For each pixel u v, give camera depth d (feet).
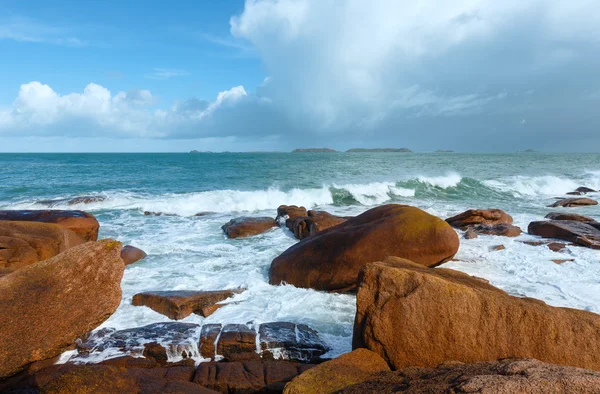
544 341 16.08
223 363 19.16
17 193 87.86
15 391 15.53
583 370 12.14
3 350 14.88
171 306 24.98
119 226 54.70
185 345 20.52
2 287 15.70
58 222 39.17
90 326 16.96
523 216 61.21
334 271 29.32
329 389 14.33
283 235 48.73
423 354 16.63
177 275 33.22
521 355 16.10
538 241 43.32
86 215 41.83
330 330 23.38
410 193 90.22
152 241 45.57
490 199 87.04
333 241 30.94
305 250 31.73
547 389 10.96
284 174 132.87
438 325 16.67
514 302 16.69
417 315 16.83
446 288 16.85
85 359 19.57
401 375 14.74
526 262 35.96
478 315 16.57
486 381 11.69
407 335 16.80
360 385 13.99
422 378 13.79
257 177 123.34
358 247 29.35
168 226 54.95
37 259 28.55
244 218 53.11
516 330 16.30
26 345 15.34
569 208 72.33
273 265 32.65
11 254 27.58
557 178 110.42
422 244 28.81
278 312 25.72
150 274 33.47
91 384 14.14
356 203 80.38
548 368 12.51
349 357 16.55
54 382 13.93
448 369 14.51
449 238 28.76
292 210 56.08
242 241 45.93
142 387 15.26
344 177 120.88
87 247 17.76
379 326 17.10
